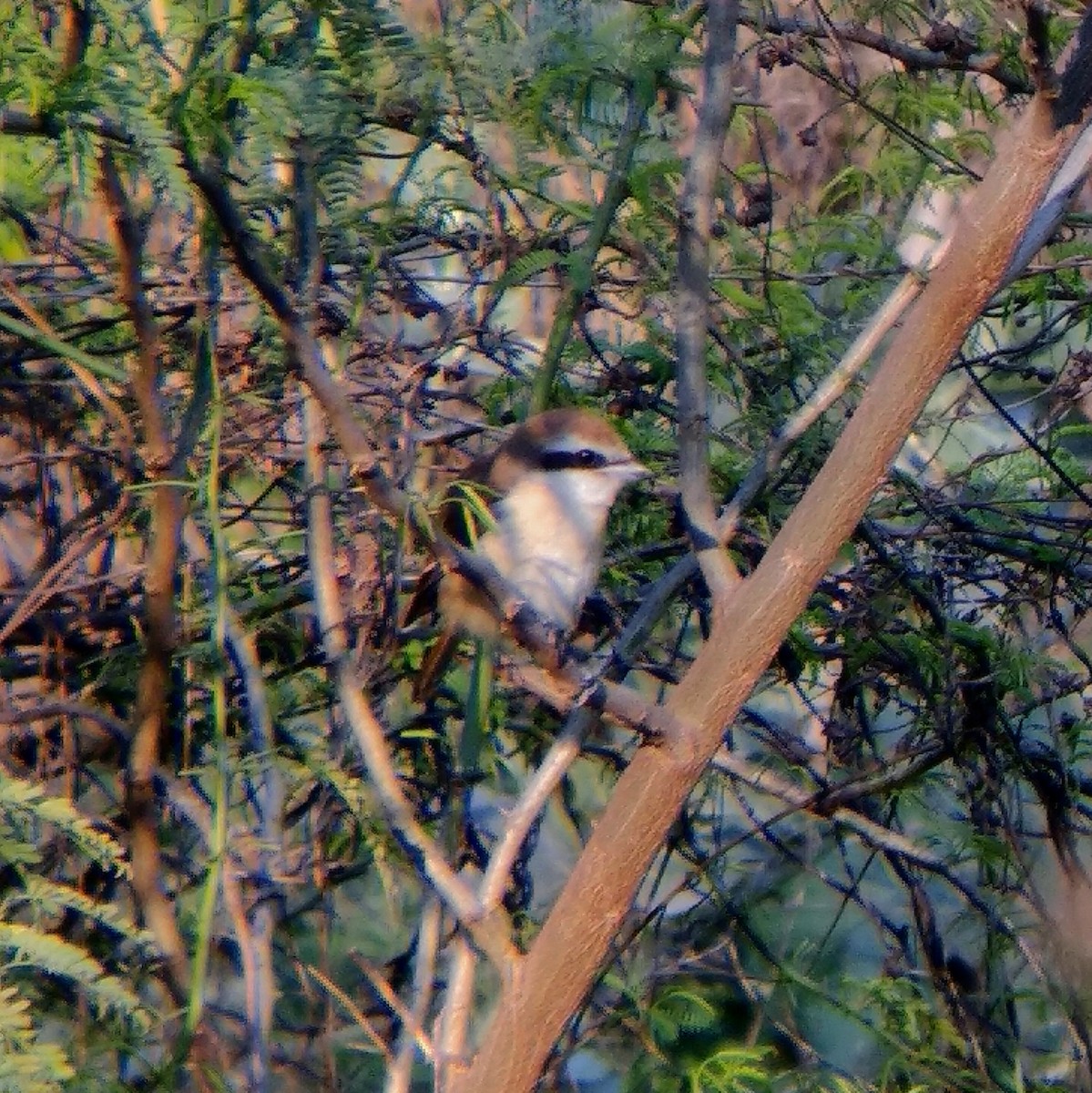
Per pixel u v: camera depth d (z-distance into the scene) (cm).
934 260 554
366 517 695
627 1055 823
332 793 730
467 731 643
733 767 828
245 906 706
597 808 931
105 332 766
